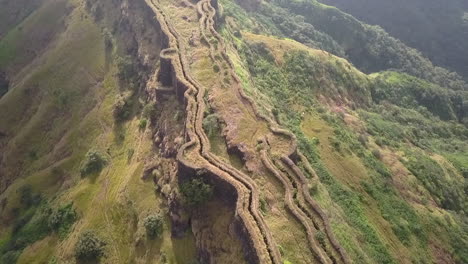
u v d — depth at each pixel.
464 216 73.81
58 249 57.12
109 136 69.81
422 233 62.53
